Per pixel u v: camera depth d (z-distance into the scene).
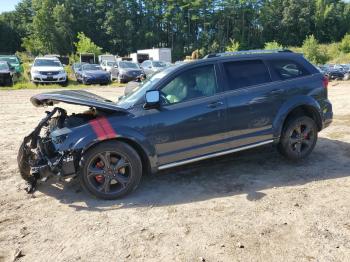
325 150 6.35
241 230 3.66
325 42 111.56
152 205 4.35
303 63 5.70
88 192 4.51
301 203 4.24
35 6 97.62
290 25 109.75
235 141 5.08
